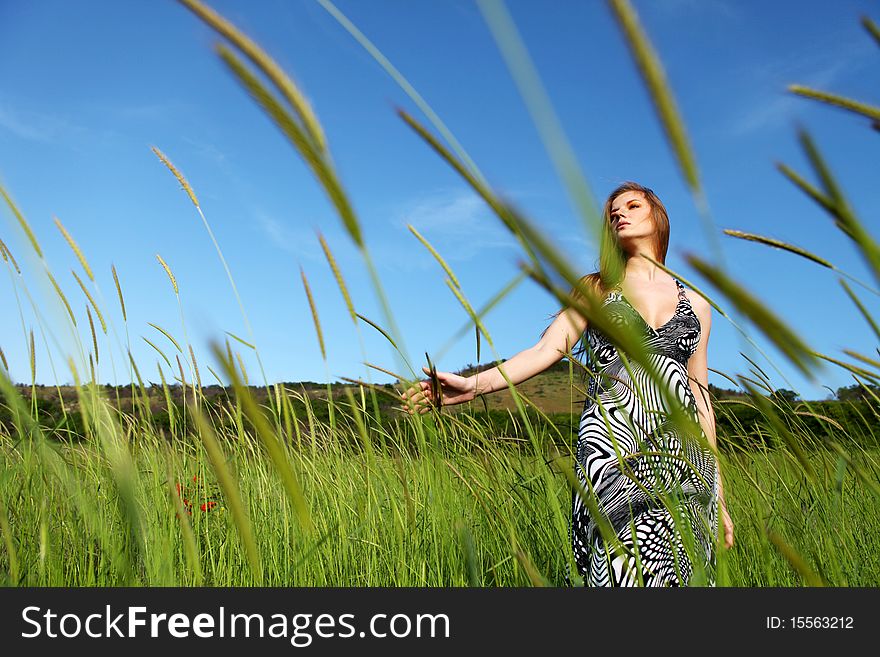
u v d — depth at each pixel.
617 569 1.94
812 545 1.91
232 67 0.76
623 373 2.03
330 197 0.86
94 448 1.93
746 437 2.35
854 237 0.66
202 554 2.30
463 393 2.12
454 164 0.64
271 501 2.59
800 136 0.70
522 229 0.50
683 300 2.37
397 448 2.25
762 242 0.98
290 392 2.28
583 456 2.07
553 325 2.30
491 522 1.98
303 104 0.79
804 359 0.57
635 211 2.44
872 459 1.82
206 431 0.73
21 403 1.31
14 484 2.14
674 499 1.44
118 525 1.74
